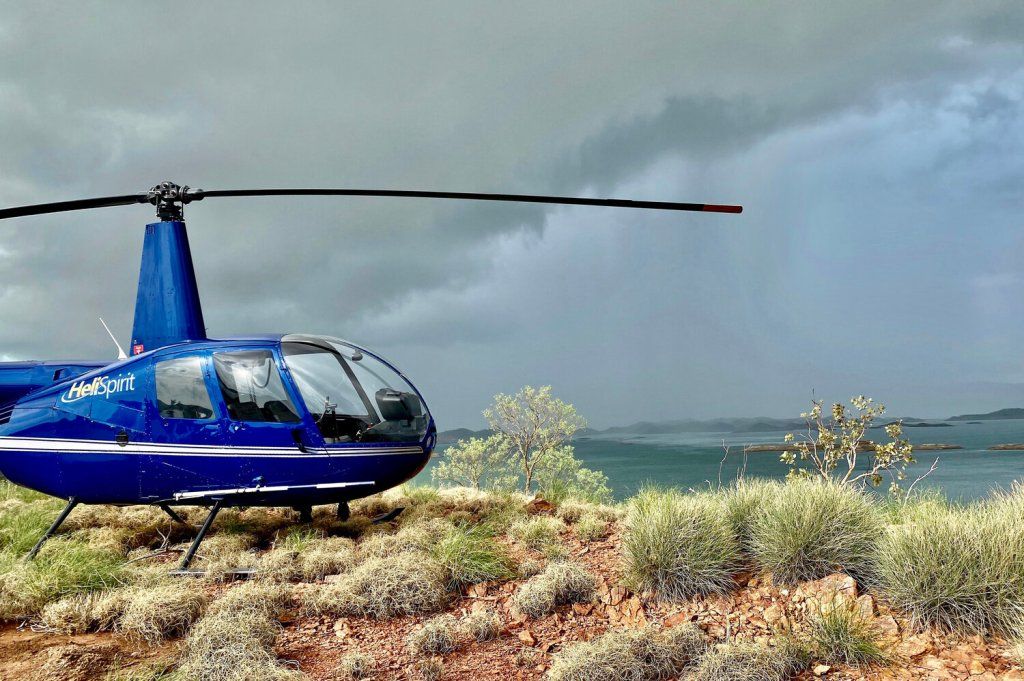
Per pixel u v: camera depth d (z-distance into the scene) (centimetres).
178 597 463
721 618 440
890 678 349
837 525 480
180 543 671
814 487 528
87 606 469
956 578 398
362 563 565
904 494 661
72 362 757
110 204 728
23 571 511
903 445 808
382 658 417
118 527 715
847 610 409
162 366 665
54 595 489
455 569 528
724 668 363
